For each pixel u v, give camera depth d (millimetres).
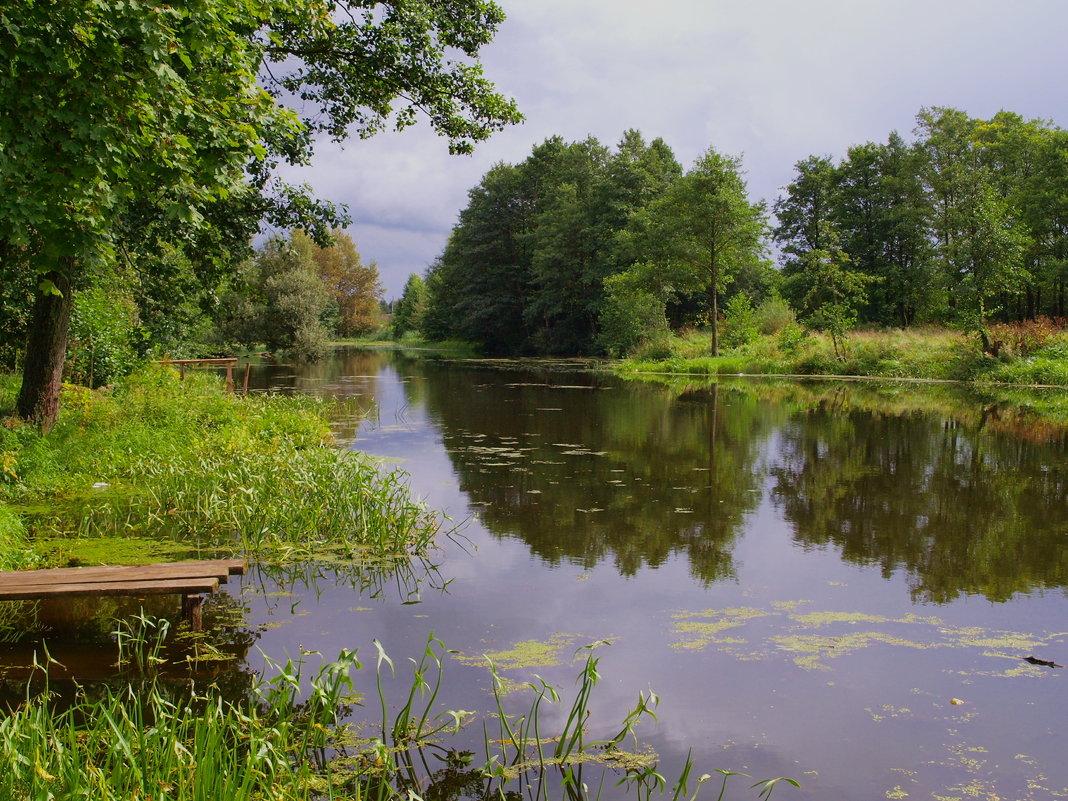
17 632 4262
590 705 3496
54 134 4551
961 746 3148
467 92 12406
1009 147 37844
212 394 13148
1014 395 18766
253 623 4434
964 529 6656
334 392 20219
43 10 4387
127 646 4066
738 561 5738
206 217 10445
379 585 5141
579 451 10844
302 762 2953
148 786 2533
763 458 10227
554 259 47000
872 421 14023
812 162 47562
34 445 8023
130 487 7762
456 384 23438
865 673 3838
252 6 5914
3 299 9469
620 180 44938
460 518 7039
